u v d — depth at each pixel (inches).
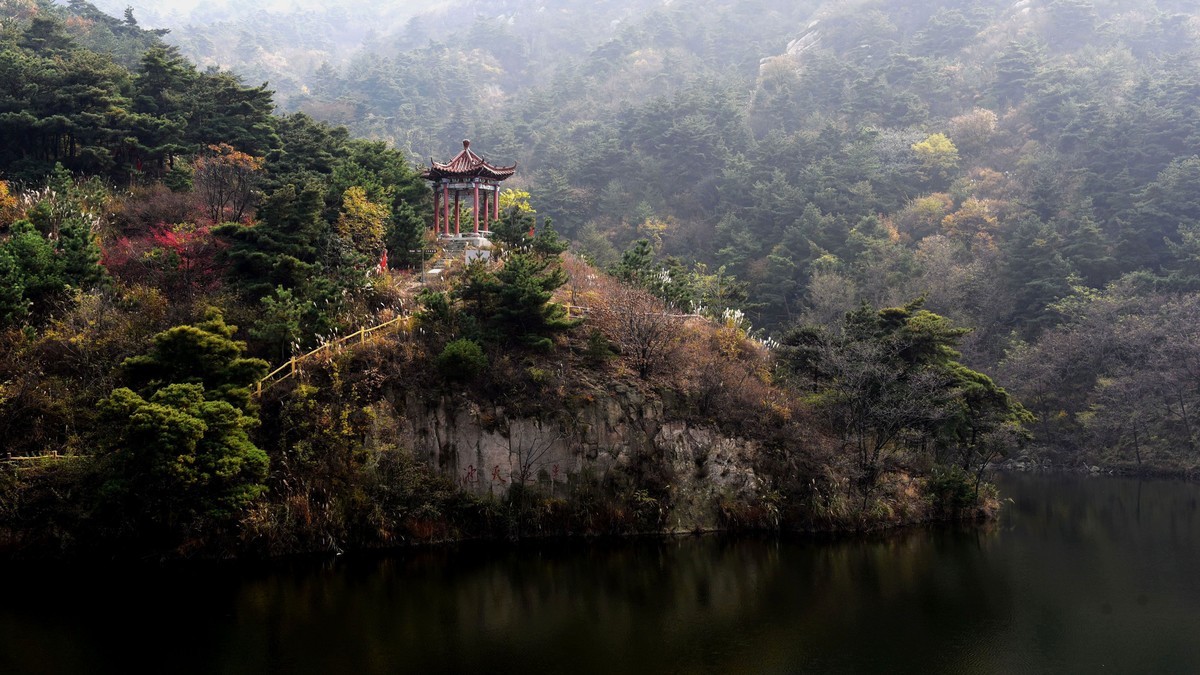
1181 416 2096.5
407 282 1435.8
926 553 1151.0
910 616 866.8
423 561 1023.6
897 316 1467.8
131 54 2935.5
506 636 778.8
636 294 1393.9
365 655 712.4
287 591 887.1
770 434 1278.3
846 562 1090.7
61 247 1186.0
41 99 1562.5
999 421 1405.0
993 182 3457.2
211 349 991.6
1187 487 1870.1
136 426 883.4
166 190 1518.2
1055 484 1932.8
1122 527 1380.4
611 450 1188.5
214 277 1248.8
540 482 1156.5
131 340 1077.1
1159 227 2672.2
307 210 1245.7
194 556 979.3
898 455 1379.2
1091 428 2210.9
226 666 673.0
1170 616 869.8
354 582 927.0
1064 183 3169.3
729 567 1047.6
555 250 1577.3
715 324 1517.0
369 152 1784.0
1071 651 762.2
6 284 1059.9
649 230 3663.9
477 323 1202.0
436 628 794.2
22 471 935.0
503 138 4581.7
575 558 1064.2
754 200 3641.7
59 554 949.8
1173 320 2197.3
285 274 1209.4
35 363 1029.8
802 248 3174.2
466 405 1139.9
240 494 940.0
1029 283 2640.3
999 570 1064.2
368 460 1055.0
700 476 1228.5
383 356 1133.1
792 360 1449.3
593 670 693.9
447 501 1108.5
